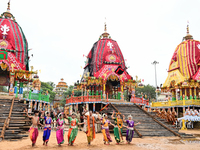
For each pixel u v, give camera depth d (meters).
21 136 10.97
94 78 23.78
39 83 26.38
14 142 9.71
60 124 9.04
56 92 49.97
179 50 31.36
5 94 21.38
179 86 29.66
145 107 24.28
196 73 28.31
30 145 8.95
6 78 24.05
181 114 27.91
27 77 21.52
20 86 22.91
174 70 31.36
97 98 21.19
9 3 25.75
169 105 29.59
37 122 8.84
